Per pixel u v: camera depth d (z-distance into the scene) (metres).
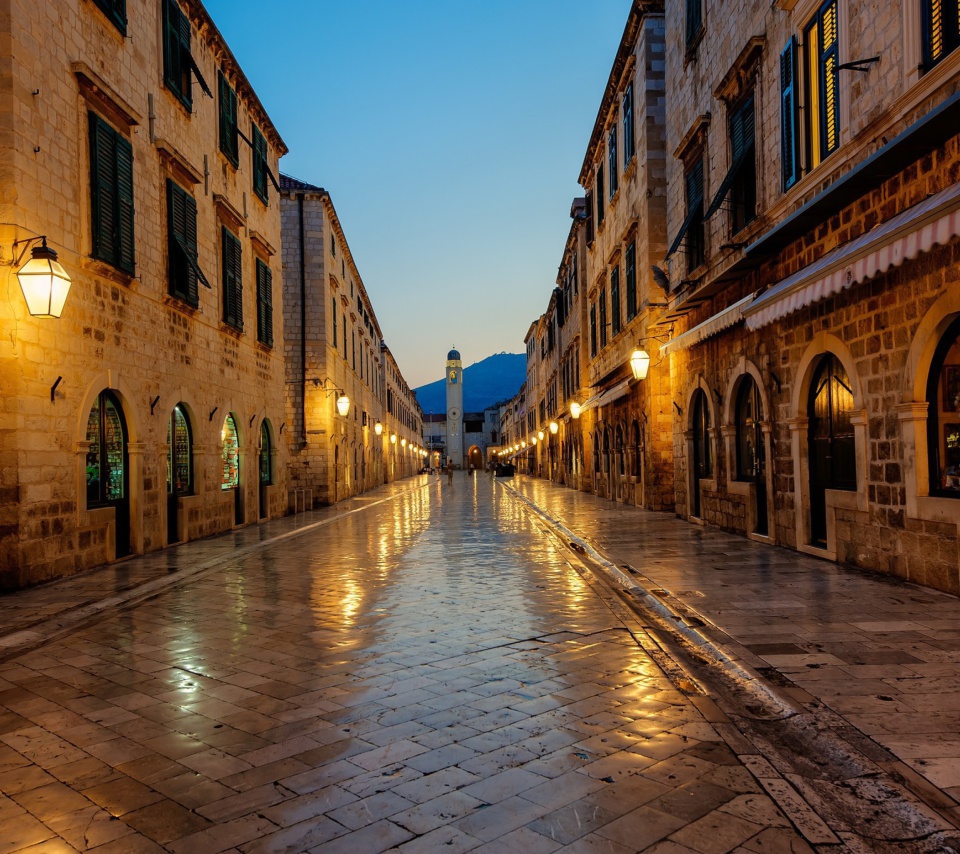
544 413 55.34
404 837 3.25
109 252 11.73
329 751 4.25
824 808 3.45
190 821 3.45
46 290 8.94
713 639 6.29
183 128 15.52
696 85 15.59
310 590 9.70
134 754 4.27
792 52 10.56
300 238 29.02
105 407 12.10
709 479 15.29
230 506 18.09
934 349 7.82
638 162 20.48
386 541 15.78
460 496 35.38
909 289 8.07
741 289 13.11
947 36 7.27
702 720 4.62
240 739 4.47
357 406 39.34
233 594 9.46
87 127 11.34
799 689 4.97
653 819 3.37
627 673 5.67
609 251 25.70
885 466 8.67
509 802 3.56
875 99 8.45
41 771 4.07
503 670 5.80
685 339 14.30
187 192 15.26
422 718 4.75
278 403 22.86
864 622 6.72
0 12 9.52
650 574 9.76
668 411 19.56
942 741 4.08
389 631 7.24
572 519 18.69
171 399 14.40
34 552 9.75
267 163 22.50
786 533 11.61
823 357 10.35
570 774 3.86
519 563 12.00
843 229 9.27
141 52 13.46
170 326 14.41
